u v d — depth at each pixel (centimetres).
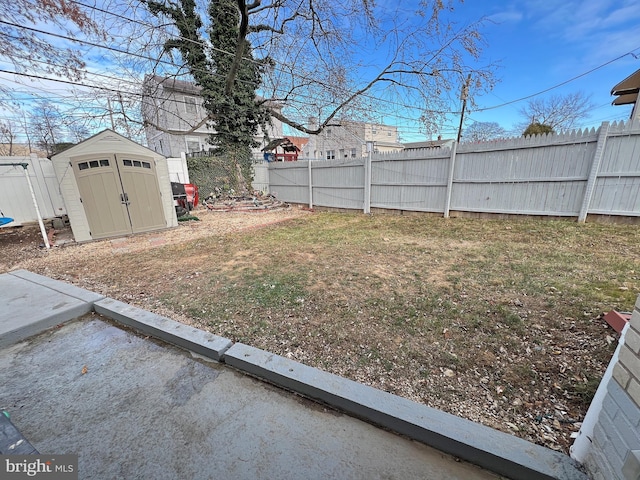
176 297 335
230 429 164
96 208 635
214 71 1109
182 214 916
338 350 226
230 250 534
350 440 156
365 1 721
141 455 149
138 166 681
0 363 231
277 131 2211
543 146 616
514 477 134
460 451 144
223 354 224
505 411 165
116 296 345
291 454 148
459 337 236
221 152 1206
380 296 316
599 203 572
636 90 758
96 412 178
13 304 313
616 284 313
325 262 442
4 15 499
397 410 162
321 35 853
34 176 781
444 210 775
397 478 135
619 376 110
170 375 212
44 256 530
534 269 370
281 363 206
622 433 106
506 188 678
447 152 748
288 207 1138
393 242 548
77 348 249
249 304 309
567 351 212
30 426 169
